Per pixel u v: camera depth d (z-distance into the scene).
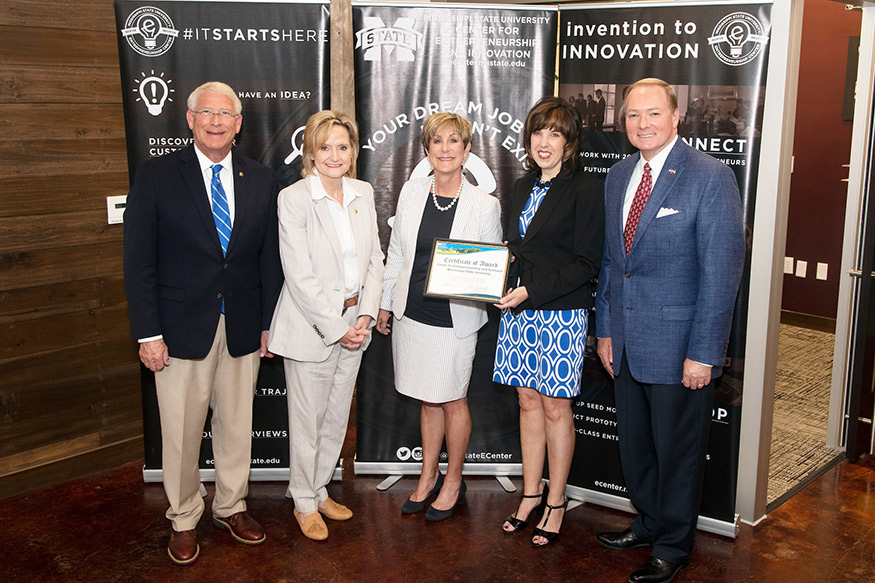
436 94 3.22
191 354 2.72
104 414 3.61
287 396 3.10
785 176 2.87
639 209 2.61
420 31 3.16
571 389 2.82
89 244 3.43
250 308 2.85
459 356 2.94
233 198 2.76
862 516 3.26
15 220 3.20
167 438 2.82
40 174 3.23
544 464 3.39
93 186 3.39
